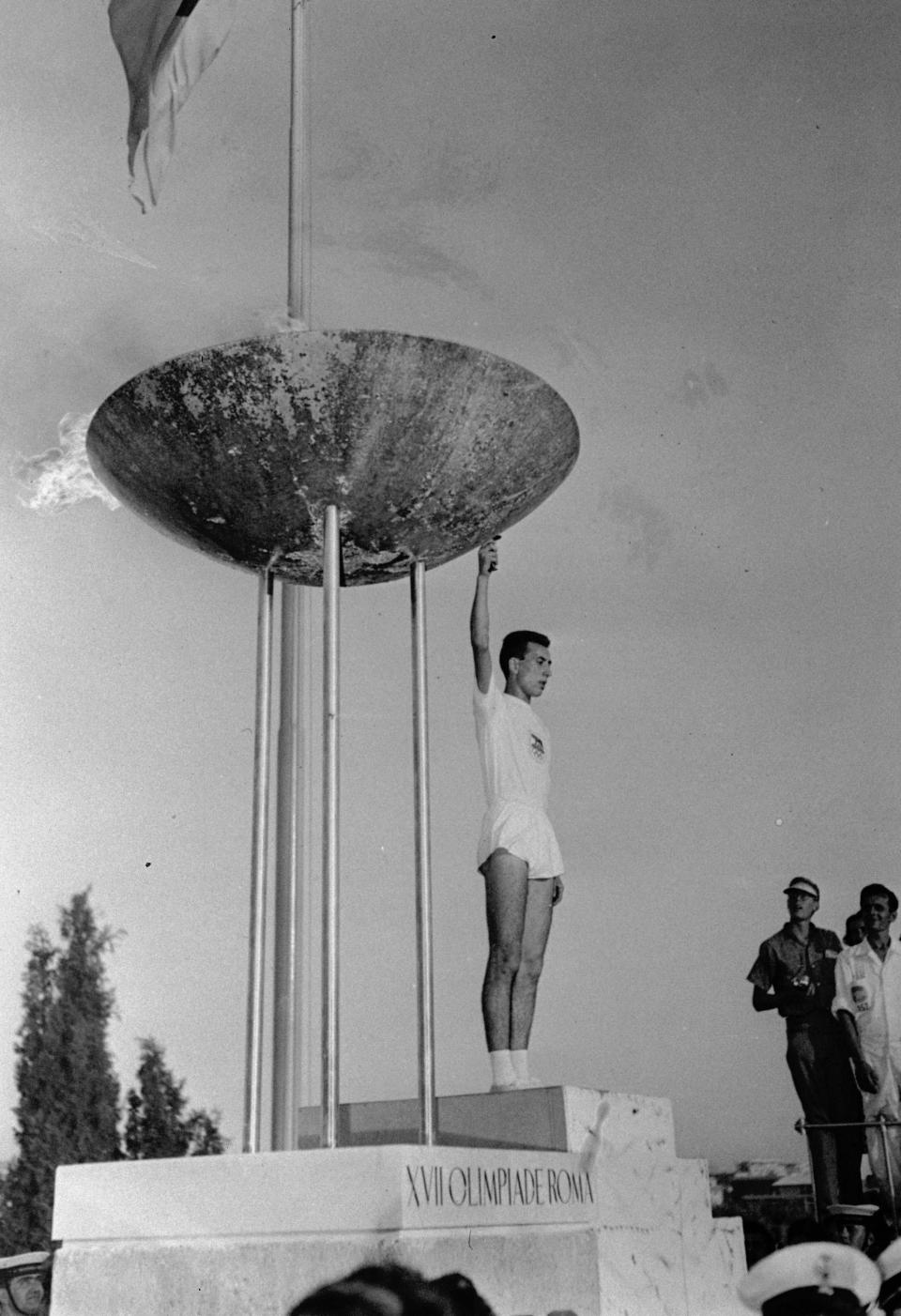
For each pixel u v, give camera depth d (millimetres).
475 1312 4168
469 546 5801
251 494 5230
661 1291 5590
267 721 5656
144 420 5074
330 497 5238
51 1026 9180
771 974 8812
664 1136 5965
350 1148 4434
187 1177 4527
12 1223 8836
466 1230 4492
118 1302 4523
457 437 5082
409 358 4828
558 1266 4973
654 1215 5715
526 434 5242
